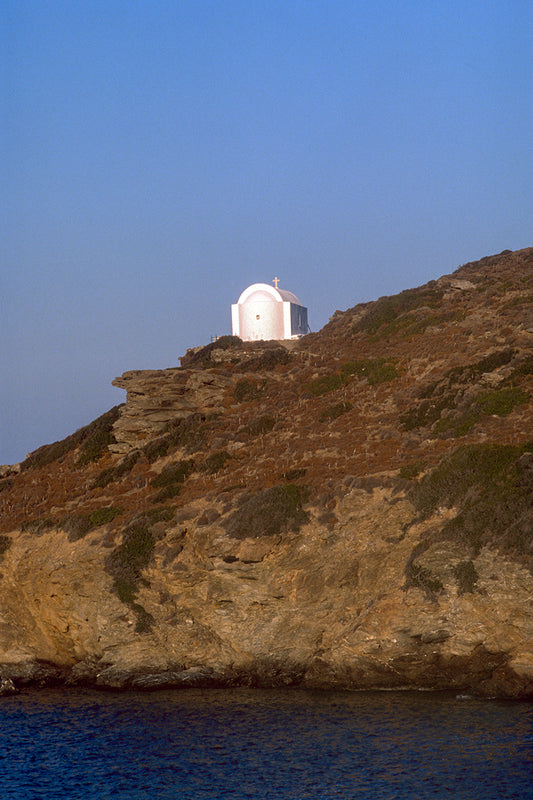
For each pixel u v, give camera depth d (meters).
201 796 128.75
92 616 198.25
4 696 197.62
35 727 167.75
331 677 179.88
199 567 192.00
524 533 162.38
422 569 169.00
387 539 179.62
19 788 135.38
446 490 178.62
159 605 193.50
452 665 168.88
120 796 130.50
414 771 130.88
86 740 157.50
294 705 169.75
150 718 168.00
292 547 185.00
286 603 184.25
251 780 133.00
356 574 180.38
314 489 194.50
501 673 165.25
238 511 192.38
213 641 191.88
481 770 129.25
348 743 145.00
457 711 156.88
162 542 199.50
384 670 173.62
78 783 136.88
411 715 156.25
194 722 163.25
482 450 181.88
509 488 169.50
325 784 129.25
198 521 197.25
